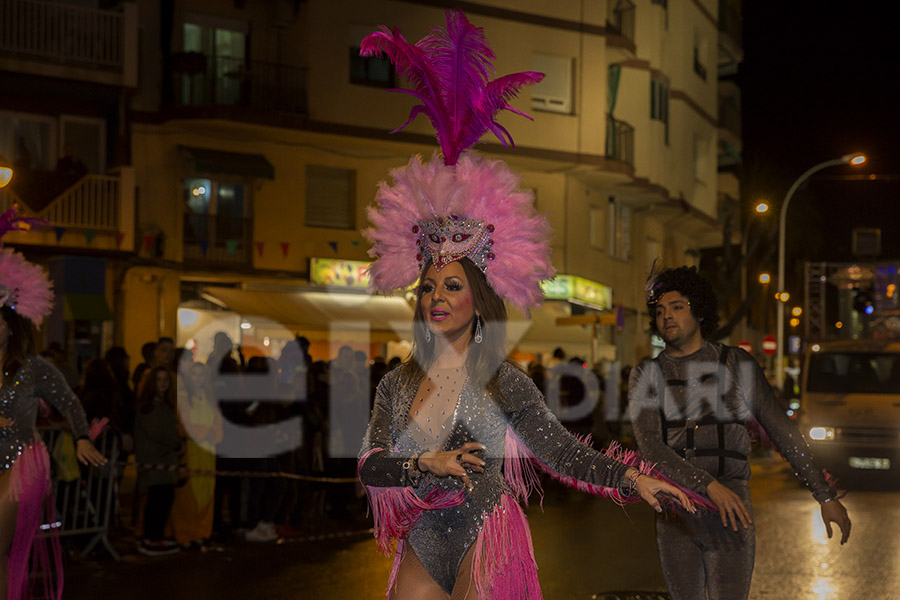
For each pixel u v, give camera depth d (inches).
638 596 305.9
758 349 2014.0
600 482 138.2
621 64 1237.1
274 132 934.4
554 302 1110.4
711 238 1624.0
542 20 1094.4
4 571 229.0
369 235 155.1
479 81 155.9
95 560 375.6
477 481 143.0
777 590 321.7
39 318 246.7
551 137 1096.2
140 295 882.8
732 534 182.1
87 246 829.8
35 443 238.7
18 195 812.0
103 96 887.7
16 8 822.5
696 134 1469.0
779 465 848.9
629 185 1226.6
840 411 698.2
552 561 374.0
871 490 666.8
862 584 332.2
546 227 149.3
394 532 144.0
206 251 901.2
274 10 941.2
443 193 145.5
